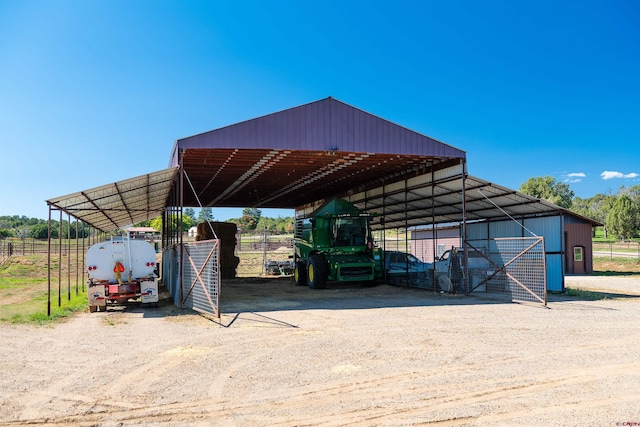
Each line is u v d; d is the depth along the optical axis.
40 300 13.30
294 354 6.28
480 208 16.23
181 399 4.55
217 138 11.40
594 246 42.34
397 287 15.87
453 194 15.15
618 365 5.65
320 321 8.80
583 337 7.30
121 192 12.23
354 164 14.86
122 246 11.15
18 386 4.97
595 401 4.39
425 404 4.35
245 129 11.57
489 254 13.22
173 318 9.34
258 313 9.86
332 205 16.53
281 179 17.91
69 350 6.61
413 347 6.65
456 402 4.40
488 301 11.84
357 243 15.84
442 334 7.56
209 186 19.33
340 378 5.18
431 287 14.99
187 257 11.06
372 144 12.43
